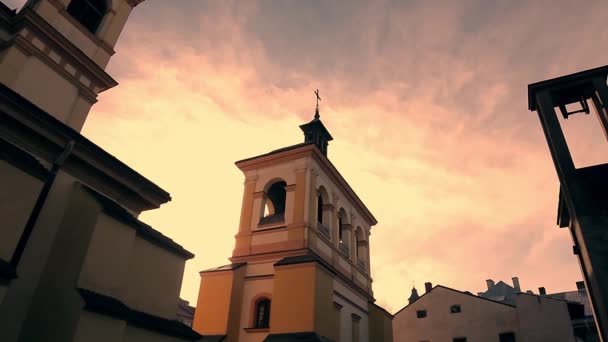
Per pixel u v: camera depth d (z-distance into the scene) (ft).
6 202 26.17
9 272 24.35
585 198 34.55
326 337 55.67
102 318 27.76
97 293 29.01
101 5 53.11
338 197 82.43
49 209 31.12
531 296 119.03
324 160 75.82
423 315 135.03
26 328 27.71
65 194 32.71
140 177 38.40
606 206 33.78
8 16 40.93
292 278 57.57
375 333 79.97
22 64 40.06
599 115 39.70
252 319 61.00
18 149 27.86
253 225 71.15
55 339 26.20
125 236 32.86
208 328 59.67
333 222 76.33
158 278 38.34
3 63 38.63
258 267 65.98
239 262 67.82
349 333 70.38
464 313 128.88
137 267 35.96
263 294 62.54
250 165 78.18
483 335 122.83
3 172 26.27
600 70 39.91
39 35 41.75
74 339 25.46
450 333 128.16
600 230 32.76
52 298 28.09
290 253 64.13
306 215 67.00
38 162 29.14
